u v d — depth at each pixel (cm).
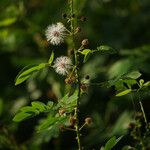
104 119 849
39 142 790
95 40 995
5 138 765
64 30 491
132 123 508
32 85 943
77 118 495
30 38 981
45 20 986
